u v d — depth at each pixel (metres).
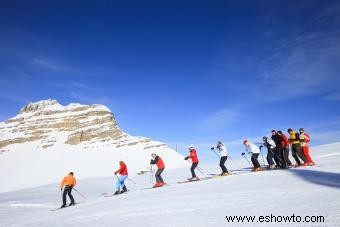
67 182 18.56
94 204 15.97
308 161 18.41
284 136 19.11
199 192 13.57
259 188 11.92
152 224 8.16
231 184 14.58
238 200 10.05
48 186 36.66
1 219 15.40
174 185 18.89
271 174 16.25
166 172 38.84
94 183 34.78
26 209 18.98
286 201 8.71
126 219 9.60
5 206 20.61
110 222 9.46
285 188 11.04
